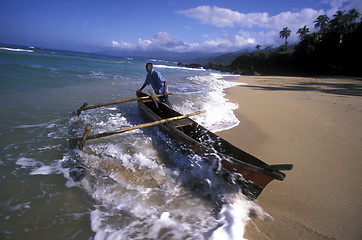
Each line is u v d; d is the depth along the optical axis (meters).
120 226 2.49
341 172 3.71
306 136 5.23
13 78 9.67
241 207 2.85
